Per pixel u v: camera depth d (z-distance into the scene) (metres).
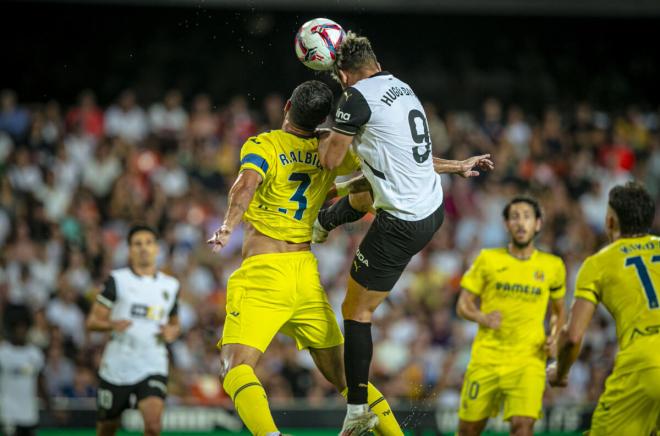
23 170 42.94
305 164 16.41
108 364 24.55
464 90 54.66
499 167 46.56
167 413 29.11
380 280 15.93
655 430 17.41
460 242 42.91
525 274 23.58
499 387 23.23
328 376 17.27
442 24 56.59
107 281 24.91
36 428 29.86
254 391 15.41
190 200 42.59
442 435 28.14
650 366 16.83
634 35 58.22
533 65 57.25
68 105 53.19
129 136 46.09
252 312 16.12
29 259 38.62
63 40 54.16
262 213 16.50
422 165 15.85
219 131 46.47
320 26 16.17
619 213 17.97
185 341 35.25
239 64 53.44
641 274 17.33
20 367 29.64
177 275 38.28
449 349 36.56
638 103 56.38
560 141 50.12
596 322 36.94
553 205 44.97
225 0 50.78
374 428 16.66
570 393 34.94
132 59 54.03
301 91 16.19
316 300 16.62
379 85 15.76
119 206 41.91
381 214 15.85
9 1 53.38
